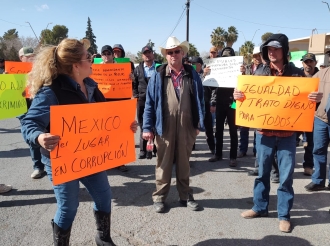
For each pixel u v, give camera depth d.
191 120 3.09
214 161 5.03
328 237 2.70
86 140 1.97
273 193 3.70
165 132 3.06
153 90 3.04
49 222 2.96
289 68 2.80
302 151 5.73
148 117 3.09
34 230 2.80
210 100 5.21
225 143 6.54
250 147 6.07
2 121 9.08
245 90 2.80
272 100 2.73
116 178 4.24
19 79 3.68
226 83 4.39
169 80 3.03
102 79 4.50
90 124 1.98
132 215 3.12
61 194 1.95
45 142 1.66
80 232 2.77
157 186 3.23
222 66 4.51
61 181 1.87
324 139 3.60
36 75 1.86
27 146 6.07
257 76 2.75
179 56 2.96
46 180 4.13
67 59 1.81
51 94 1.82
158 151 3.15
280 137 2.78
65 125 1.83
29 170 4.58
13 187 3.88
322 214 3.14
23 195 3.62
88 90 2.11
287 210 2.84
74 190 2.00
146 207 3.31
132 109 2.25
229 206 3.34
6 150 5.80
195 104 3.05
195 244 2.60
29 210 3.22
